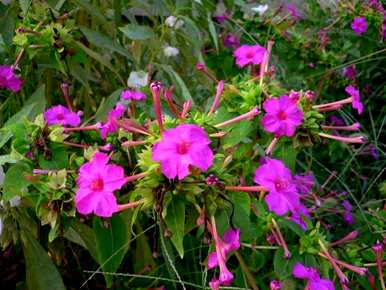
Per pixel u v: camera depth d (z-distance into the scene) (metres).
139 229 0.27
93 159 0.20
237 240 0.20
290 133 0.23
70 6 0.32
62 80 0.31
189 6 0.35
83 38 0.32
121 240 0.22
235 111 0.23
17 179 0.20
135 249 0.30
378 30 0.44
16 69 0.29
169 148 0.18
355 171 0.40
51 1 0.28
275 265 0.23
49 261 0.24
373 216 0.31
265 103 0.23
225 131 0.22
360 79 0.46
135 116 0.27
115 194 0.21
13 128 0.21
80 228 0.24
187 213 0.20
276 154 0.24
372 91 0.46
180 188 0.19
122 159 0.21
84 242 0.24
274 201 0.20
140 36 0.30
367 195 0.39
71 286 0.30
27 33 0.26
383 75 0.47
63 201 0.20
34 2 0.29
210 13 0.38
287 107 0.23
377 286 0.27
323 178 0.40
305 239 0.24
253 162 0.26
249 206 0.21
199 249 0.29
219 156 0.20
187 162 0.18
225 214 0.20
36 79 0.31
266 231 0.24
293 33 0.42
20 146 0.21
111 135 0.22
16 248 0.29
